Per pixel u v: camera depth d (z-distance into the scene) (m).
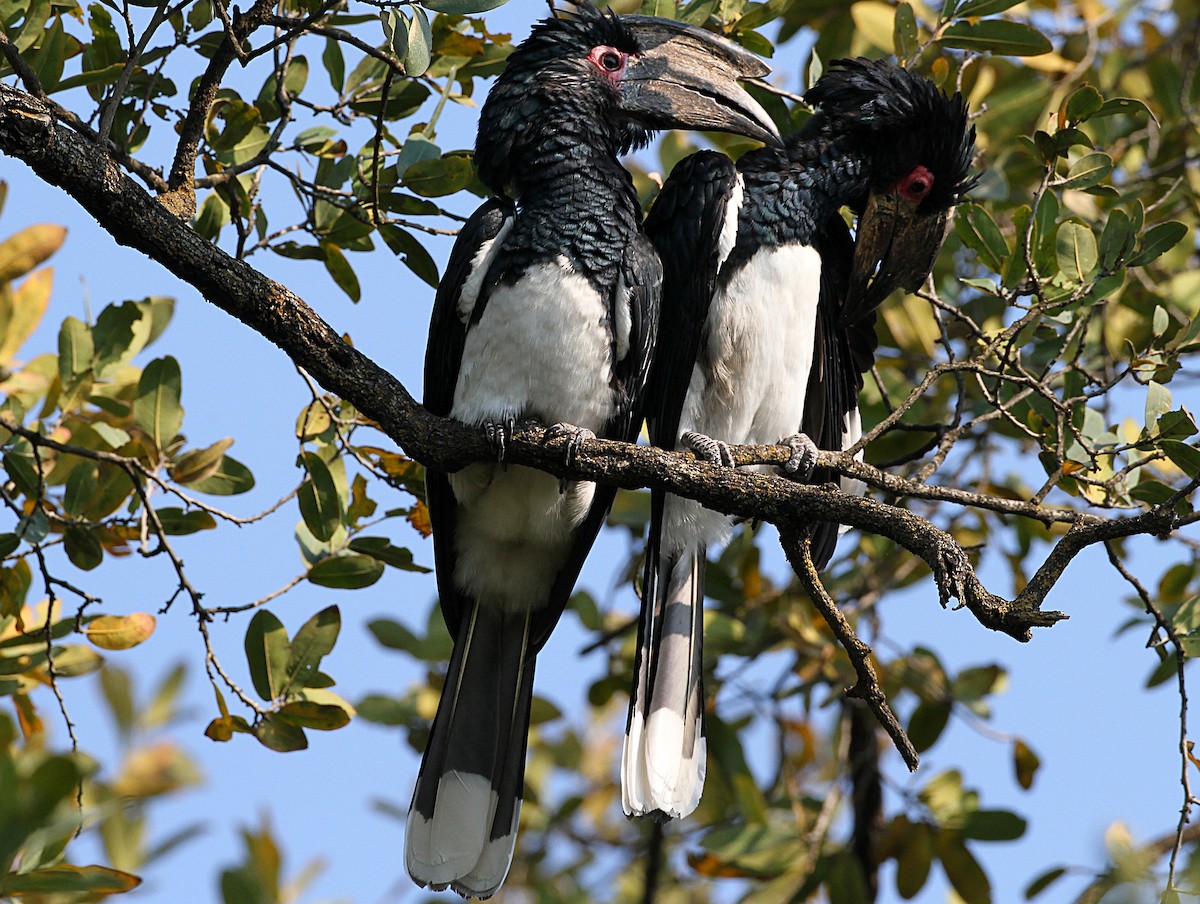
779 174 9.57
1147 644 7.47
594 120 8.44
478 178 8.79
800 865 10.46
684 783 8.91
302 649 7.96
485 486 8.36
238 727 7.86
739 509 7.32
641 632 8.98
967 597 6.57
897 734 7.02
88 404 8.84
